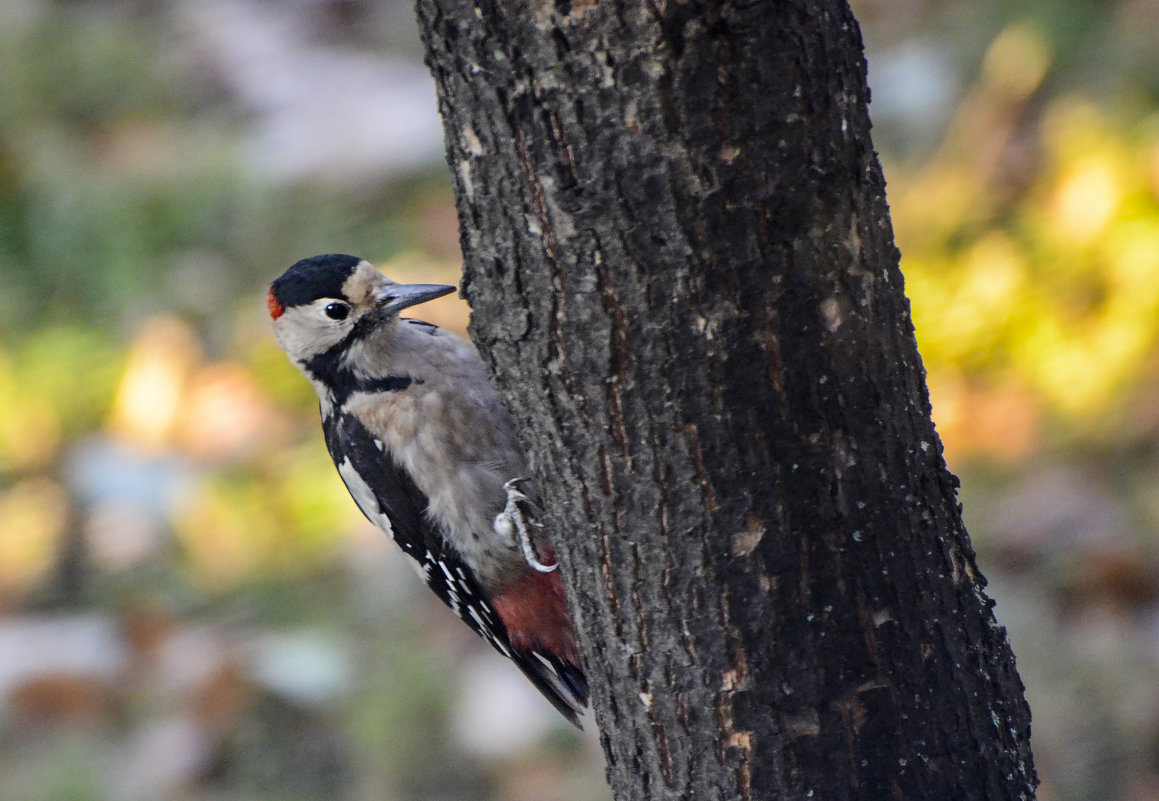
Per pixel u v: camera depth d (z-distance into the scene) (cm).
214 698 1101
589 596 502
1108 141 1314
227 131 1661
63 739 1111
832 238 450
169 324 1414
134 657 1162
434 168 1562
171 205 1510
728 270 444
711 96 429
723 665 482
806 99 436
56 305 1459
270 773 1059
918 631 487
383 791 1027
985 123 1394
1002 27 1479
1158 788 927
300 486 1284
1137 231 1249
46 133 1638
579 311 457
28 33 1755
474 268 480
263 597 1203
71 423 1372
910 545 483
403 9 1859
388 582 1192
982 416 1219
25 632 1208
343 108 1655
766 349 453
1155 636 1033
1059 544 1117
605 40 426
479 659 1109
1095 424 1189
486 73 442
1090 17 1449
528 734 1047
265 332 1396
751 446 461
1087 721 971
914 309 1272
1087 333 1229
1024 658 1032
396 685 1086
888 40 1573
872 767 487
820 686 481
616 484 475
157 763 1074
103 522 1290
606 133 435
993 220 1315
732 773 493
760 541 469
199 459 1331
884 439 472
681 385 456
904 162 1412
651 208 439
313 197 1532
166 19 1855
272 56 1762
